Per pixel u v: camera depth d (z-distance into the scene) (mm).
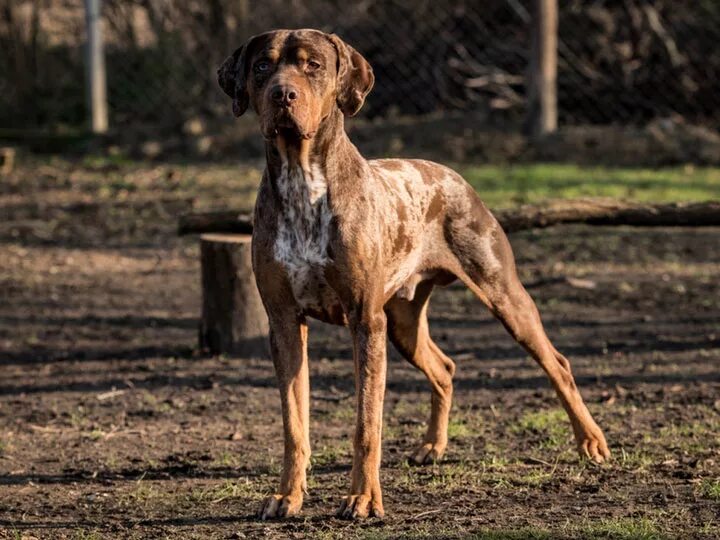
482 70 23234
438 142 21859
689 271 15703
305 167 7547
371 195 7883
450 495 8141
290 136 7445
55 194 20172
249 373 11875
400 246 8227
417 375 11812
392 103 23609
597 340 12875
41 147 23375
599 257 16422
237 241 12227
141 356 12594
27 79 24578
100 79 23625
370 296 7742
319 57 7520
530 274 15586
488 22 23281
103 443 9859
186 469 9031
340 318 7996
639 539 6973
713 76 22531
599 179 19625
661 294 14672
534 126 21906
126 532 7527
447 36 23328
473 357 12391
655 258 16375
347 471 8859
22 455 9547
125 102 24469
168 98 24281
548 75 21781
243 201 19156
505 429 9922
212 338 12508
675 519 7426
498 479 8484
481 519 7539
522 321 8914
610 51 22875
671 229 17953
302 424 7914
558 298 14555
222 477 8828
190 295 15055
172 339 13195
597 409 10453
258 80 7570
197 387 11484
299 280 7730
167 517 7840
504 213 11969
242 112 7859
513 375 11719
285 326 7930
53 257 16812
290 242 7668
